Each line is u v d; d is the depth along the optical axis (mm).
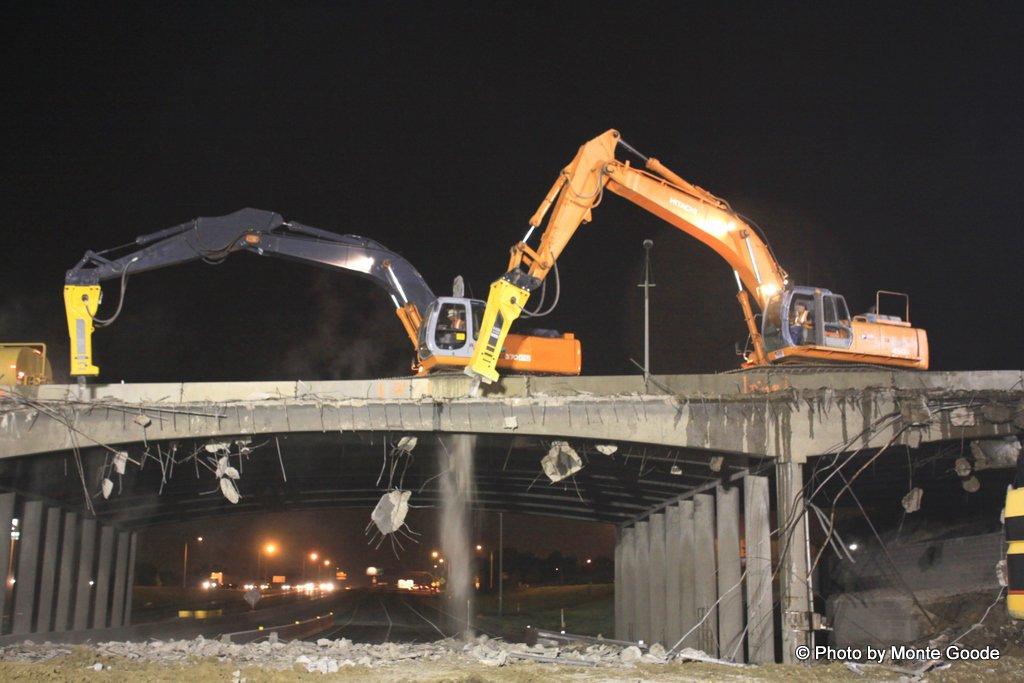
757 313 38688
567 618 77562
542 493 46500
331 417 33000
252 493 45531
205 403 32969
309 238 39844
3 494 36969
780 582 31828
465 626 66188
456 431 32906
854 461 35906
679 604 41188
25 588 38312
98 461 35500
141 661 22141
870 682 19172
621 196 37812
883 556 40875
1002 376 36469
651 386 35875
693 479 38438
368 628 63062
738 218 38125
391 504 34656
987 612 30312
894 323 38375
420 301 40562
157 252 37469
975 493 41500
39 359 40938
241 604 96062
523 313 34750
